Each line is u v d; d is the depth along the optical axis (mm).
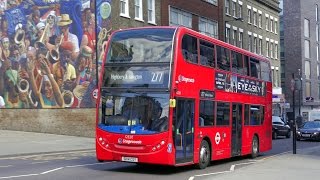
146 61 14992
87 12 35000
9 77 38031
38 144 27922
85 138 33312
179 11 41875
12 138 31844
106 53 15594
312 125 38031
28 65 37250
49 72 36312
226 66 18750
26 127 37219
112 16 34250
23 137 32750
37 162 18781
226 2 51656
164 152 14391
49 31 36406
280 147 29703
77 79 35188
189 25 43500
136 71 15047
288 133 41812
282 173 14203
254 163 17938
